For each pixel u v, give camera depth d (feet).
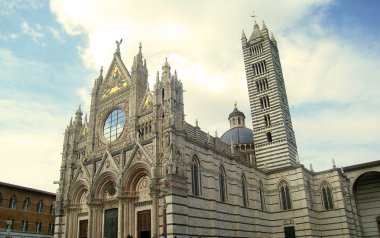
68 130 246.68
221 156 216.33
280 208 253.44
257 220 231.91
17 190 265.54
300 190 247.09
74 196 222.48
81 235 212.43
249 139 325.83
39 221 278.67
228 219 204.85
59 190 228.63
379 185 307.17
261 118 298.15
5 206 253.24
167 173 168.25
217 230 190.80
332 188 258.98
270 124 292.81
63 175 233.14
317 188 265.75
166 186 166.30
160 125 187.83
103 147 219.82
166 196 165.37
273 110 294.25
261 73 312.71
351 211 274.57
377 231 298.35
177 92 195.31
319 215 258.57
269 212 254.47
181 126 185.57
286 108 306.76
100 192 206.28
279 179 259.60
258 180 251.19
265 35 320.50
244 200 230.48
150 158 183.21
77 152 239.50
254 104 306.35
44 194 288.10
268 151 285.43
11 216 255.70
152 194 174.81
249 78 317.22
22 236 255.09
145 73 223.92
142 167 187.21
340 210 250.78
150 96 203.62
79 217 217.97
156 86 196.44
